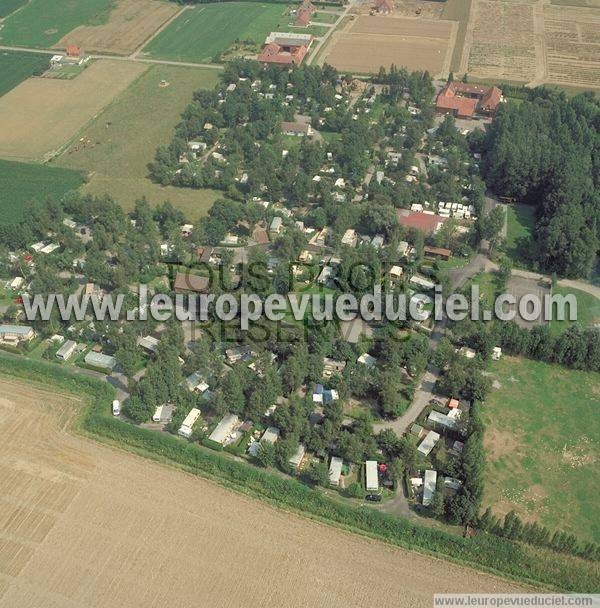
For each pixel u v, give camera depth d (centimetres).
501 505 16862
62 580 15100
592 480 17525
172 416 19062
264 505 16862
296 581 15075
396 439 17950
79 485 17338
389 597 14788
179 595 14775
